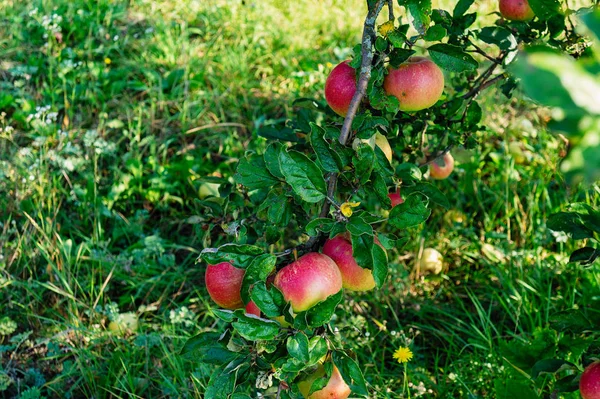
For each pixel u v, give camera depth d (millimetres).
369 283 827
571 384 949
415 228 1642
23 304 1462
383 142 923
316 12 2512
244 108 2049
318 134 832
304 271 766
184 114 1914
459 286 1588
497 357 1301
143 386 1301
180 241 1684
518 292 1508
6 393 1333
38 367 1380
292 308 762
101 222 1693
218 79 2127
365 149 813
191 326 1440
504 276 1535
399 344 1408
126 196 1736
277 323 758
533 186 1738
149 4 2475
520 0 1079
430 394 1304
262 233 997
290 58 2256
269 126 1134
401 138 1215
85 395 1313
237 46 2312
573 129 407
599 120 401
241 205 1008
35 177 1643
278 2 2580
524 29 1102
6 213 1615
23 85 2031
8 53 2150
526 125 1905
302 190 791
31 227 1578
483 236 1683
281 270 780
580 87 380
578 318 936
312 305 762
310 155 908
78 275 1525
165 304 1520
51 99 1976
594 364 874
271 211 867
